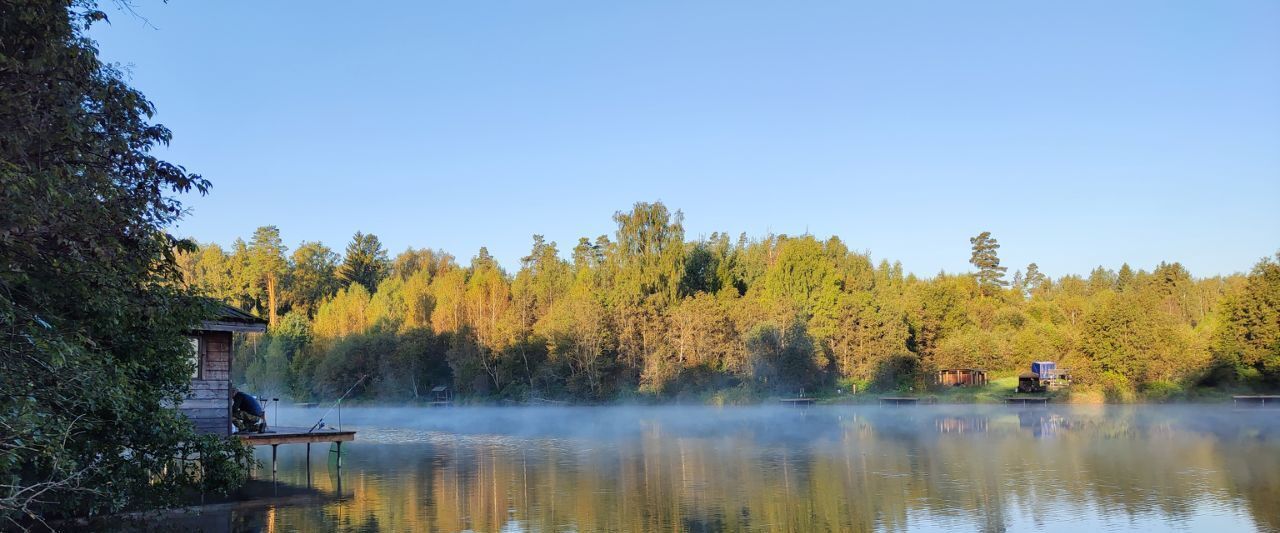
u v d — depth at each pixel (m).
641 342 73.31
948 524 18.45
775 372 68.38
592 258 117.12
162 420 15.45
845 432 42.06
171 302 14.38
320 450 36.28
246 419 25.66
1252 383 59.41
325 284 124.69
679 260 80.88
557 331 73.38
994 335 76.88
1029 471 25.98
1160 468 26.20
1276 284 59.41
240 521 19.19
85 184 11.98
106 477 15.47
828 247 89.62
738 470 27.52
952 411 57.97
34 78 11.49
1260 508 19.48
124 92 12.60
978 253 133.75
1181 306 102.50
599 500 22.02
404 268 135.00
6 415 10.24
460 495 22.94
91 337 13.55
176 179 13.55
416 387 80.62
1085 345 65.56
